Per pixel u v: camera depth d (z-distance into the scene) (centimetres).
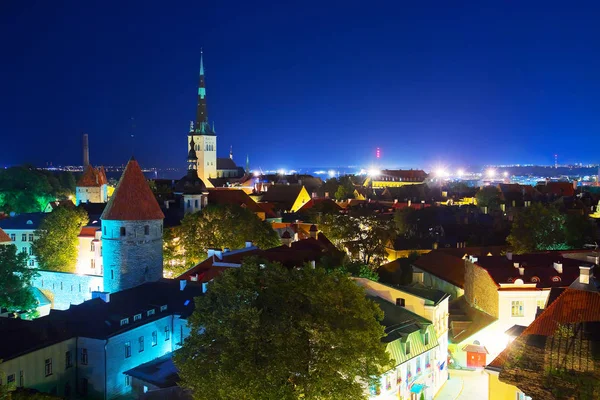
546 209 12000
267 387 4841
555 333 4500
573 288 4822
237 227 11394
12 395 5334
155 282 8675
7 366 6212
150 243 9594
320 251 10644
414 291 7862
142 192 9581
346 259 11181
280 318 5216
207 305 5597
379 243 12888
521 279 8212
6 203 19688
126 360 7212
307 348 5203
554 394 3972
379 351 5325
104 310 7475
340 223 13225
